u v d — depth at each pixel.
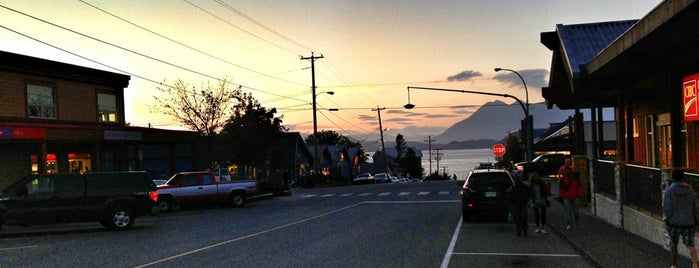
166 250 13.20
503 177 18.44
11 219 17.38
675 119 15.64
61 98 28.19
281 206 29.39
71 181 18.23
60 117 28.02
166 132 31.55
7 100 25.23
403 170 126.81
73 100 28.95
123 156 32.97
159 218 23.72
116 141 28.23
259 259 11.63
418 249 12.80
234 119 41.22
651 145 22.88
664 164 21.16
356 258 11.63
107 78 31.17
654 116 22.14
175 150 47.94
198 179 28.41
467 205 18.33
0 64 24.75
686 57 14.30
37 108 26.83
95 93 30.45
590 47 19.22
